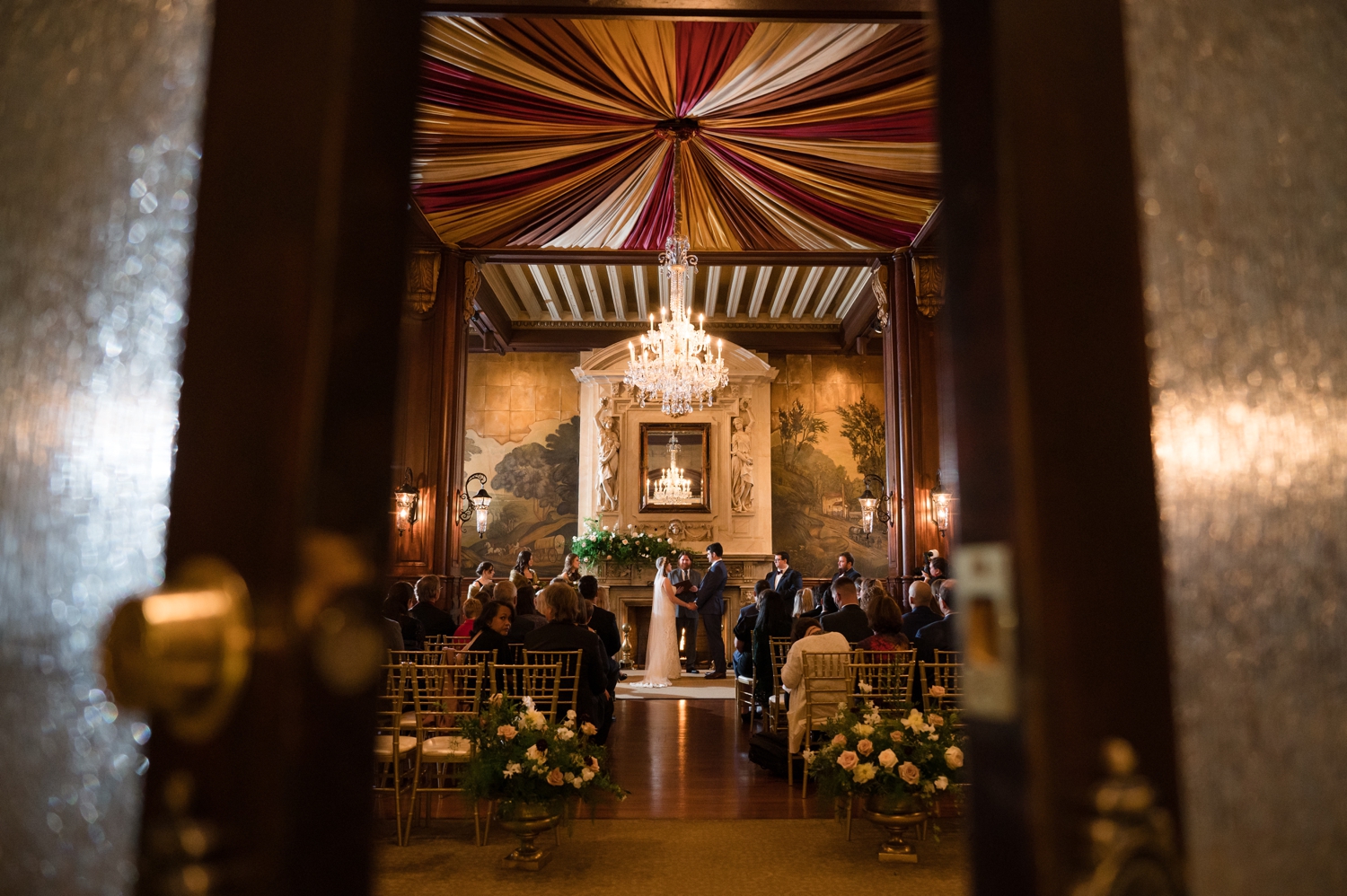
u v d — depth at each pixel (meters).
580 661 5.06
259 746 0.69
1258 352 1.08
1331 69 1.19
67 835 1.01
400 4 0.91
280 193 0.78
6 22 1.18
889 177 9.58
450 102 8.37
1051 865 0.73
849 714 4.13
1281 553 1.05
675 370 10.09
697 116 9.14
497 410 15.98
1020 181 0.81
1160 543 0.78
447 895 3.37
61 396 1.10
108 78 1.15
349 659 0.77
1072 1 0.85
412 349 10.88
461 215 10.35
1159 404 1.04
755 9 6.11
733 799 5.05
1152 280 1.06
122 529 1.06
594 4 6.06
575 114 8.84
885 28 7.43
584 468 15.58
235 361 0.76
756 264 11.77
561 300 15.42
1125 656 0.76
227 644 0.69
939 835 4.26
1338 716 1.03
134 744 1.02
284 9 0.81
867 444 15.94
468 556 15.53
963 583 0.86
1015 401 0.79
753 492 15.41
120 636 0.68
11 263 1.13
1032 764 0.74
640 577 14.82
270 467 0.73
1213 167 1.12
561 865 3.76
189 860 0.67
